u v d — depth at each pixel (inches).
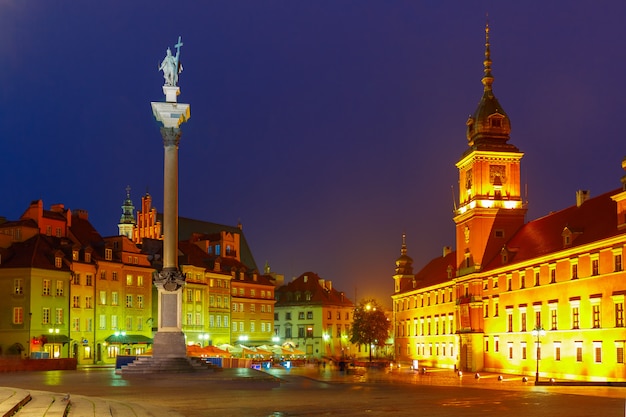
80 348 4574.3
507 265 4345.5
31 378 2230.6
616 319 3225.9
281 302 7647.6
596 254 3403.1
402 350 6584.6
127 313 5000.0
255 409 1321.4
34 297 4291.3
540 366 3890.3
